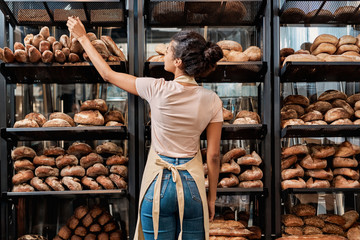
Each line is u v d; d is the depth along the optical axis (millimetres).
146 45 2395
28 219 2332
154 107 1590
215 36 2520
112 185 2117
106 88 2443
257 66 2199
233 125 2123
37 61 2070
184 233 1533
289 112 2260
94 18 2281
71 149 2184
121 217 2393
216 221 2221
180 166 1550
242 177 2189
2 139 2119
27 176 2119
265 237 2162
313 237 2025
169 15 2338
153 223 1510
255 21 2430
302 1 2217
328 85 2494
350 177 2211
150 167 1595
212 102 1625
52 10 2229
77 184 2086
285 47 2490
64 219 2371
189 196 1518
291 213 2318
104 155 2303
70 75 2244
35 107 2406
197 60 1542
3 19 2211
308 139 2449
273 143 2291
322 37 2305
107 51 2086
